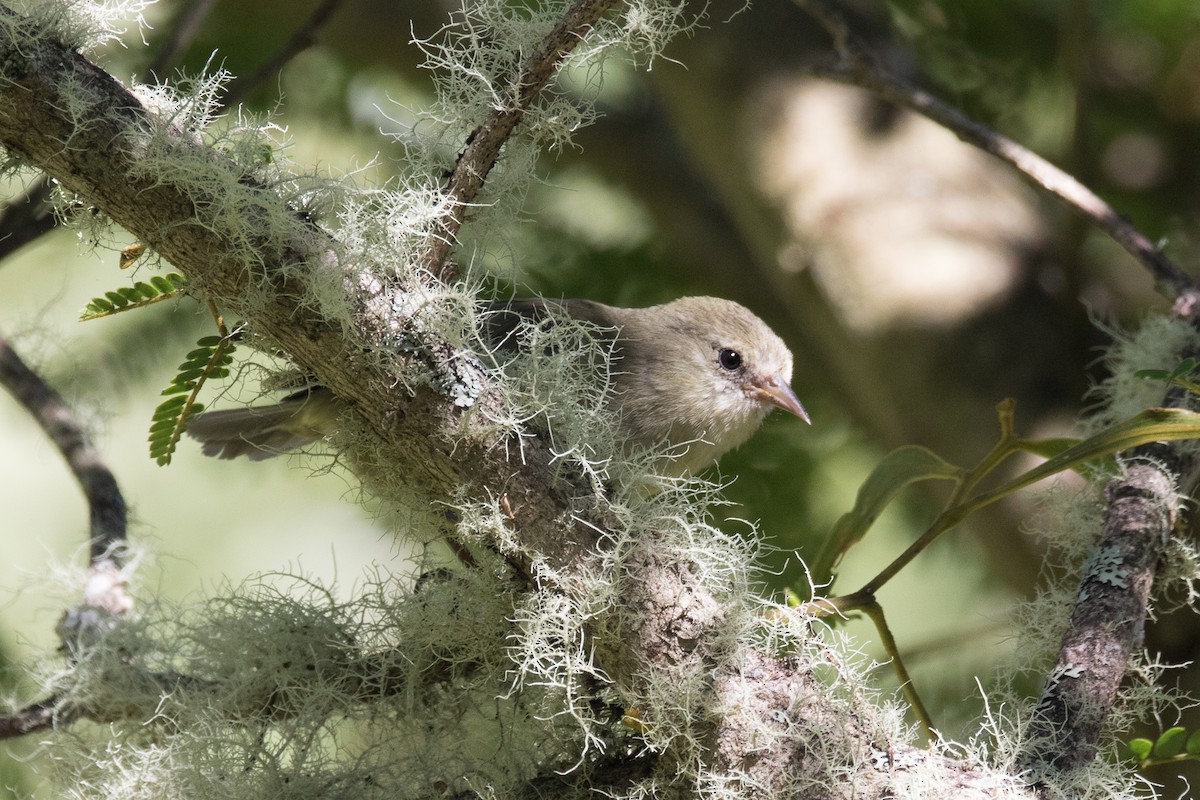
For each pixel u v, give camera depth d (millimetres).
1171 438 4785
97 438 6582
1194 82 9281
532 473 4398
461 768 4895
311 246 4246
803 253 8797
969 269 8398
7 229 6312
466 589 4953
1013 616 5730
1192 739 4832
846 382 9148
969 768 4285
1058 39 9219
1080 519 5711
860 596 5238
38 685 5676
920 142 9188
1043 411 7781
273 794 4797
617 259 9969
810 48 9562
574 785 4637
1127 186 9531
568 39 4230
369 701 5113
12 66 4059
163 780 4832
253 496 11594
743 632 4340
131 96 4207
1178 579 5496
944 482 7879
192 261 4312
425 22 9805
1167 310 8633
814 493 9094
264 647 5172
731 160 9445
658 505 4488
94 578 5531
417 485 4941
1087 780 4215
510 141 4668
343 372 4367
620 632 4324
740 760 4219
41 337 6961
